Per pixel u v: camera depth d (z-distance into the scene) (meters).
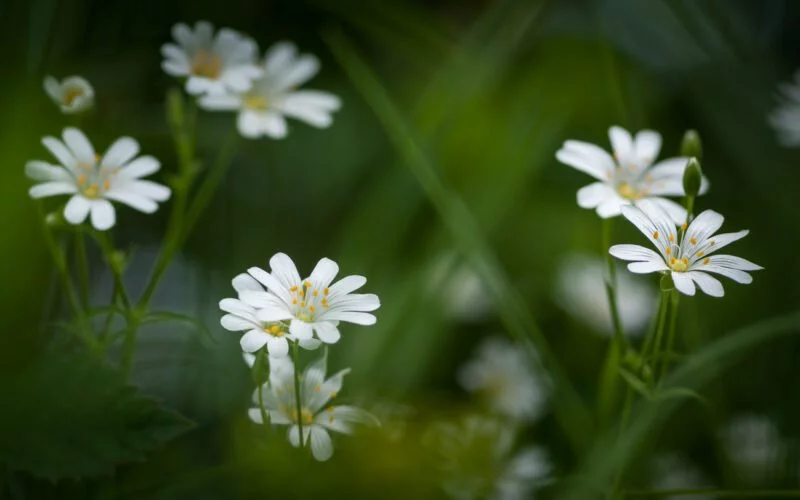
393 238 0.55
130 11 0.57
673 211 0.46
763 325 0.49
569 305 0.56
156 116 0.56
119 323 0.53
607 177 0.47
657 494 0.46
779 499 0.50
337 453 0.47
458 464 0.49
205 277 0.55
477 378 0.54
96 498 0.47
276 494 0.46
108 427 0.44
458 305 0.54
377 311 0.52
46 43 0.52
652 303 0.56
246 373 0.52
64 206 0.46
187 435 0.50
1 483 0.44
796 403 0.53
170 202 0.56
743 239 0.56
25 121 0.50
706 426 0.52
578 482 0.48
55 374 0.44
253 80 0.50
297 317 0.43
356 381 0.50
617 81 0.56
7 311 0.48
